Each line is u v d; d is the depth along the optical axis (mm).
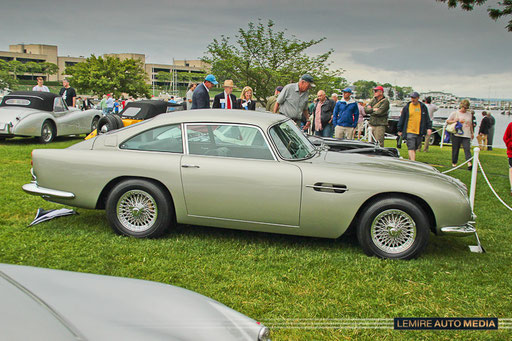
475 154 5434
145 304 1917
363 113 16266
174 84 124125
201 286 3619
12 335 1385
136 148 4684
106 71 86938
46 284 1950
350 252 4473
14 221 5184
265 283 3705
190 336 1719
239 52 20000
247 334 1823
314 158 4637
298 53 20078
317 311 3271
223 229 5113
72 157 4672
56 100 12992
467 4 11086
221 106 9055
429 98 14477
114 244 4465
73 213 5520
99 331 1607
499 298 3594
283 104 8484
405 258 4270
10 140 12891
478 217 6262
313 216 4293
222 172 4375
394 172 4340
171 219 4672
